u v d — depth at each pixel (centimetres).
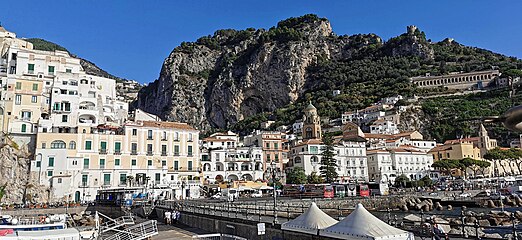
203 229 4472
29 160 8525
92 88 10825
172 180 9769
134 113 12775
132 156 9381
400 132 18125
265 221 3544
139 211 6569
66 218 5891
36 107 9569
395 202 8450
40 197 8181
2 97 9312
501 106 19738
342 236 2498
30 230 4281
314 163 13025
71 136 8862
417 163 14612
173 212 5262
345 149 13750
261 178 12312
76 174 8706
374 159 13950
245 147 12962
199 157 11156
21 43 11900
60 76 10350
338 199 7706
